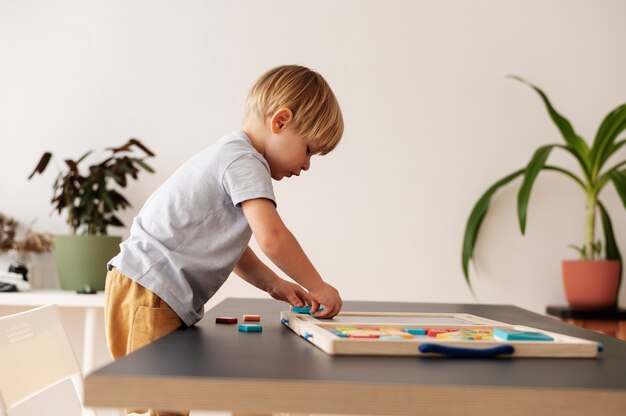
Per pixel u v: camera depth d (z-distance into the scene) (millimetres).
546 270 2414
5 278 2184
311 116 1196
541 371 627
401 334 818
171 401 541
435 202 2422
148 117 2441
